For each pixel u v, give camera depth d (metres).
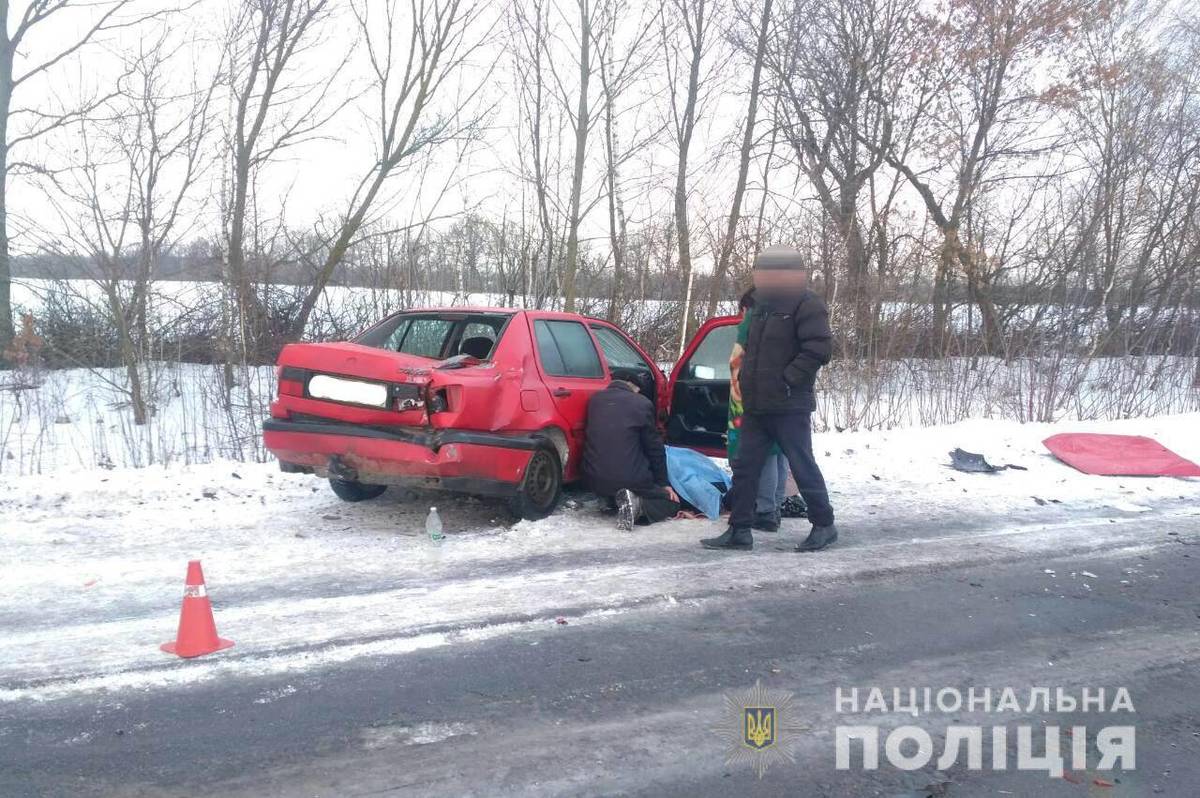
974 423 12.15
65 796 3.39
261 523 7.18
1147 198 16.27
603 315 14.88
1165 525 7.87
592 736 3.94
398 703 4.20
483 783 3.55
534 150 14.69
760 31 16.25
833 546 7.00
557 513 7.52
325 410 6.85
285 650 4.73
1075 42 17.34
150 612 5.25
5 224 11.01
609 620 5.31
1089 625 5.45
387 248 13.77
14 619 5.11
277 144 13.41
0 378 12.09
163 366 12.01
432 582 5.86
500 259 14.60
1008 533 7.52
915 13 17.16
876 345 12.91
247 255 12.79
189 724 3.96
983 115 17.62
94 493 7.75
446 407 6.60
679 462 7.80
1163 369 14.50
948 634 5.25
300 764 3.65
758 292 6.63
